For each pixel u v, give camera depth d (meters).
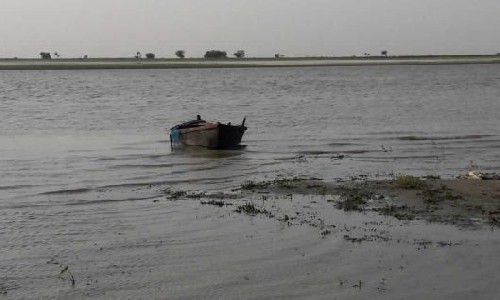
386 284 8.77
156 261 9.84
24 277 9.14
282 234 11.24
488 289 8.55
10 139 26.78
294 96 56.72
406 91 63.28
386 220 12.17
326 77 102.50
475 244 10.52
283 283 8.86
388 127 31.31
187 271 9.37
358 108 43.34
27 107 43.97
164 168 19.31
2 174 18.02
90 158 21.33
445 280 8.90
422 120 34.62
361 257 9.91
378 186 15.67
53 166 19.55
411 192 14.77
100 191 15.55
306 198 14.36
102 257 10.06
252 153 22.75
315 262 9.72
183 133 24.56
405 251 10.19
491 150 22.80
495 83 77.62
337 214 12.70
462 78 93.62
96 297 8.39
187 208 13.43
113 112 40.62
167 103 48.53
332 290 8.58
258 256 10.03
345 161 20.58
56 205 13.88
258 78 99.12
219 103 48.50
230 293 8.51
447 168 18.92
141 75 112.25
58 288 8.71
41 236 11.29
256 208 13.34
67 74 116.25
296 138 27.25
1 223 12.23
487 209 12.93
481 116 36.41
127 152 22.92
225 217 12.55
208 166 19.69
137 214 12.93
